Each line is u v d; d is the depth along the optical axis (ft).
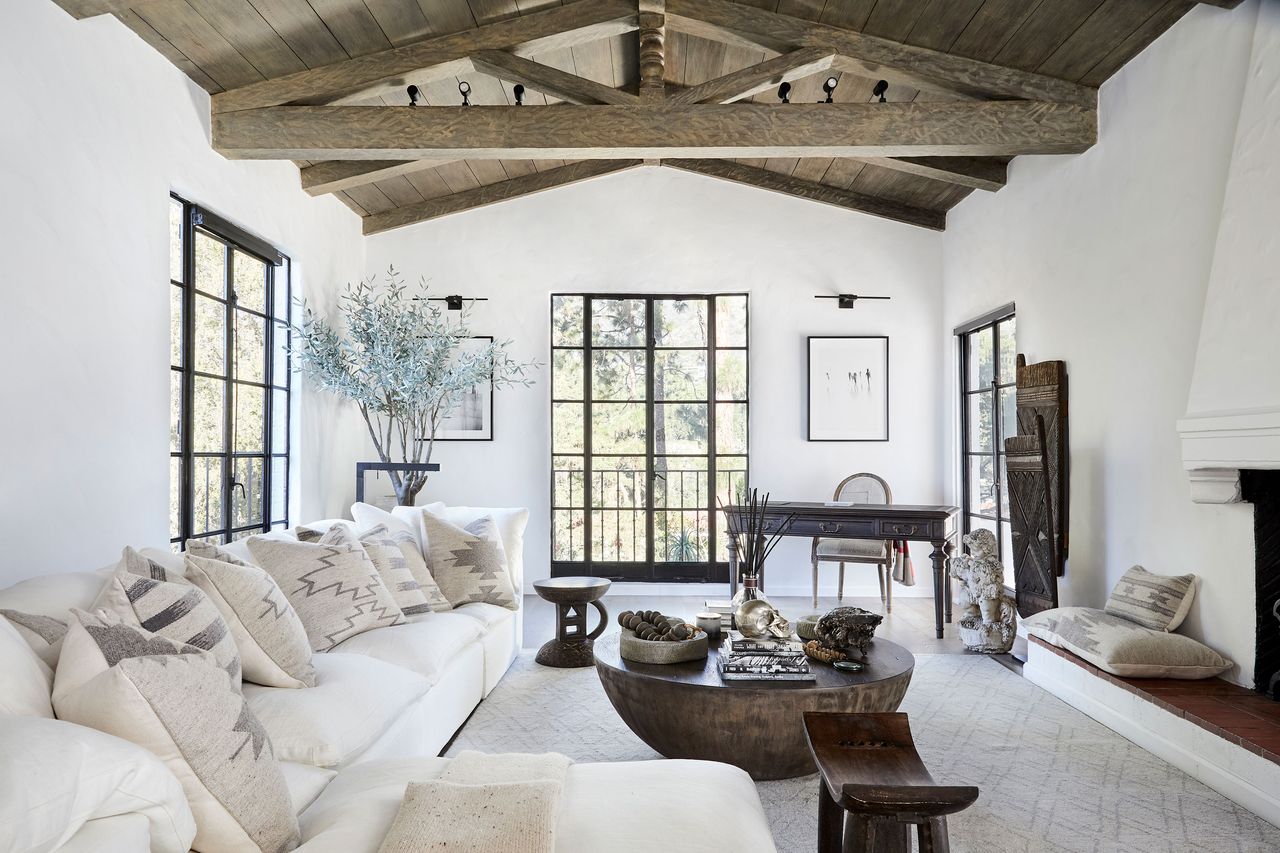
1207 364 11.18
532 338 22.93
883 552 20.25
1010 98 15.33
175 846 4.86
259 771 5.44
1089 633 12.70
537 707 12.89
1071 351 15.74
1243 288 10.59
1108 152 14.46
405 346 19.74
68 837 4.15
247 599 8.05
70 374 10.50
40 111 9.99
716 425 23.31
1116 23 12.95
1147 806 9.20
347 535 11.78
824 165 21.45
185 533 14.02
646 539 23.26
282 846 5.45
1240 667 11.27
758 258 23.07
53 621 6.33
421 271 22.84
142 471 12.09
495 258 22.94
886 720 6.39
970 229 20.84
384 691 8.73
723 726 9.15
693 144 14.70
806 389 22.93
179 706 5.06
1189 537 12.28
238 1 12.02
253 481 16.79
